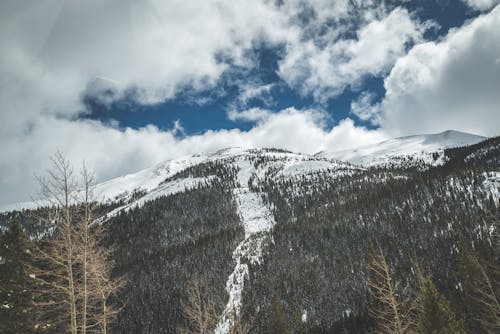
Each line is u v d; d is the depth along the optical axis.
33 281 13.05
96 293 11.84
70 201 11.24
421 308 20.83
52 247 10.98
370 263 25.83
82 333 10.94
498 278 22.78
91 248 11.42
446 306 21.00
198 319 18.05
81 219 11.37
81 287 11.16
